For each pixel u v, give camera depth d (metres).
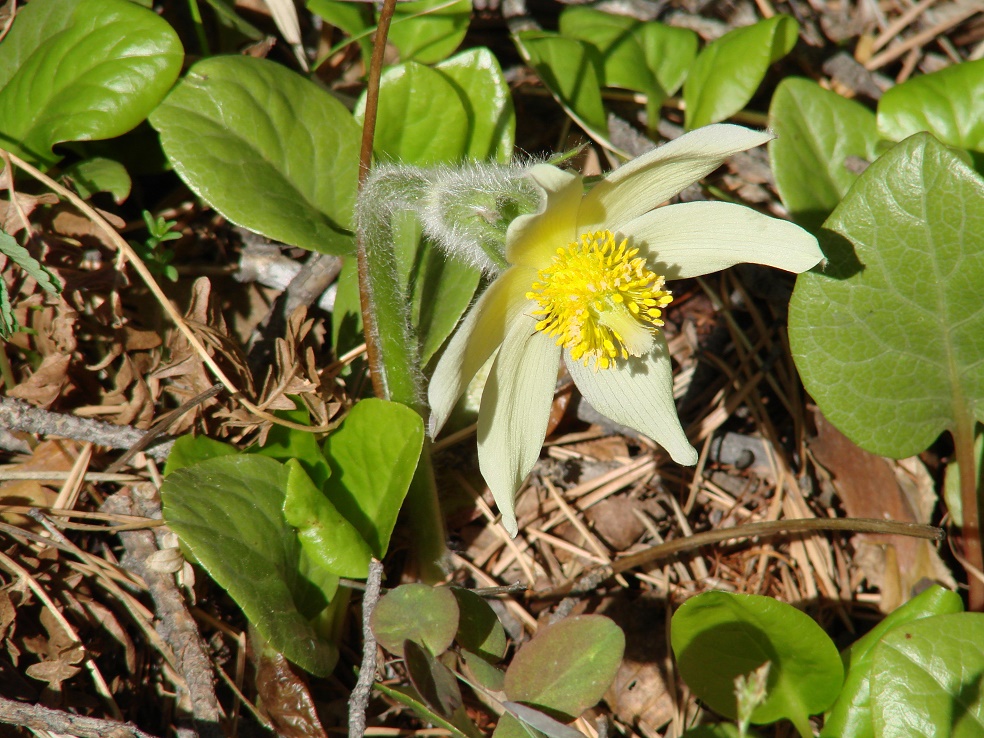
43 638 0.56
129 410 0.57
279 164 0.58
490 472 0.55
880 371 0.57
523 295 0.55
